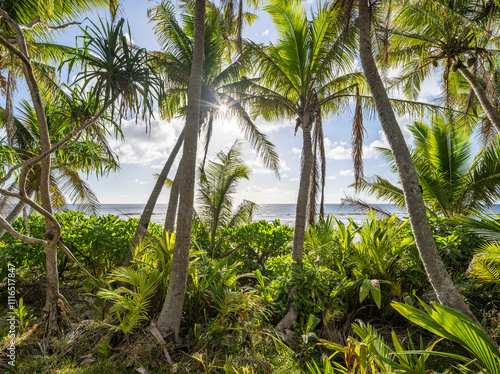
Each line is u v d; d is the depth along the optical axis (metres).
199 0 4.70
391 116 4.11
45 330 3.54
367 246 5.23
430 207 8.53
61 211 7.80
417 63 10.10
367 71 4.43
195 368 3.09
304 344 3.72
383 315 4.44
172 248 4.52
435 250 3.58
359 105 6.58
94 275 6.31
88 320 3.93
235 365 3.07
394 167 9.06
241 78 8.12
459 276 4.81
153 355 3.22
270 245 7.91
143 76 3.62
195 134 4.23
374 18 5.55
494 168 7.09
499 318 3.67
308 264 5.17
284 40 6.27
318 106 6.52
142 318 3.54
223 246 8.37
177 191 6.58
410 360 2.38
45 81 6.34
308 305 4.41
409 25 7.90
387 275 4.77
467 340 2.12
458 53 7.70
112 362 3.01
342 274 4.98
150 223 8.23
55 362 3.00
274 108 7.71
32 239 3.67
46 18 5.70
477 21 7.71
